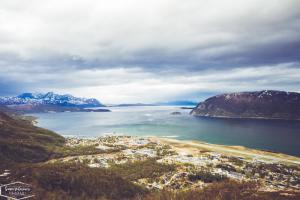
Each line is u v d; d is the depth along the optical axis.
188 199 138.00
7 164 184.12
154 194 150.50
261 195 137.25
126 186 154.38
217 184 165.38
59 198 126.19
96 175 157.25
